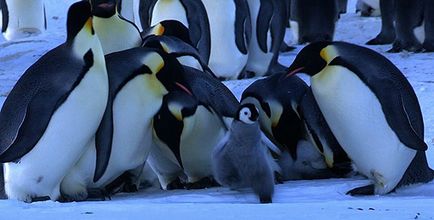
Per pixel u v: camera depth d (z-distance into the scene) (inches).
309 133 542.6
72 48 475.8
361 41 1240.8
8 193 480.7
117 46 589.9
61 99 466.6
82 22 475.2
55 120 466.6
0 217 386.9
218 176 485.7
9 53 1122.7
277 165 542.3
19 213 398.6
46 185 477.7
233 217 384.2
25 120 465.7
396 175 504.7
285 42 1239.5
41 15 1359.5
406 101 504.4
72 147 474.9
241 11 945.5
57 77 471.2
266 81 560.4
